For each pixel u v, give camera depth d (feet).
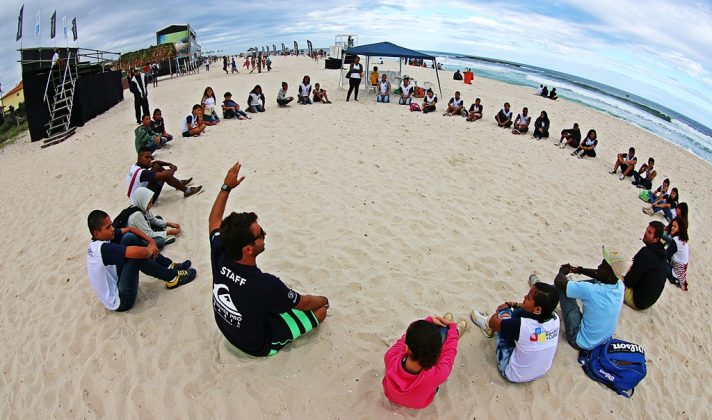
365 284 16.21
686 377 14.52
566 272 16.01
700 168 50.16
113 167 30.55
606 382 12.72
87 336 13.42
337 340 13.09
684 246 20.17
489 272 17.80
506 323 11.70
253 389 11.29
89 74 54.95
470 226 21.85
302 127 37.88
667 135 78.59
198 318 13.85
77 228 22.16
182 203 23.11
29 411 11.35
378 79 60.03
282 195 23.84
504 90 86.99
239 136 34.96
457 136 38.42
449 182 27.35
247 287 10.46
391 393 10.48
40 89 44.42
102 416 10.83
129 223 16.72
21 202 27.37
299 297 11.70
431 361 9.73
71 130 43.96
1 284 17.97
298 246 18.72
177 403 10.99
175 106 52.54
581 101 106.22
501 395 11.91
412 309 14.97
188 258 17.70
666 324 16.97
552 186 29.43
